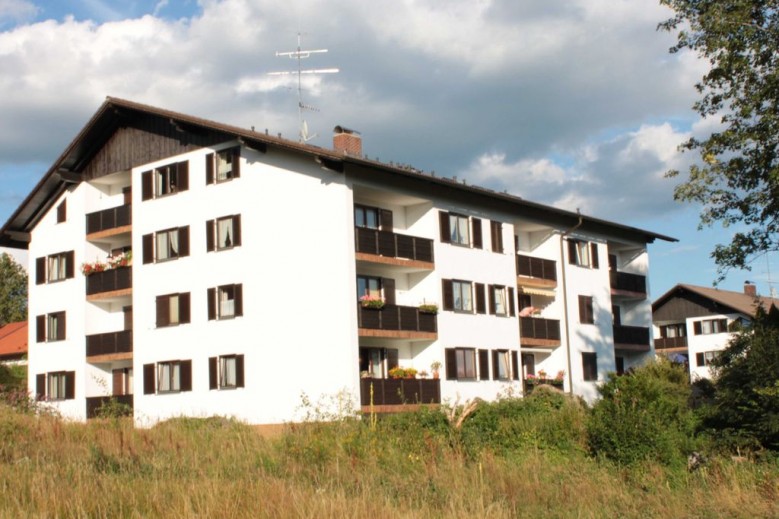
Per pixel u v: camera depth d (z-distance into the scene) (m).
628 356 58.22
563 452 29.16
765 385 27.97
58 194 49.09
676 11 30.89
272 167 39.91
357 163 37.88
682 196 31.08
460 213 44.41
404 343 42.25
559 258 51.19
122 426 29.75
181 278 42.34
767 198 30.33
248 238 40.19
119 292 45.09
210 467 23.08
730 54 29.66
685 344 82.44
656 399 30.61
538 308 50.78
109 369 47.12
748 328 30.23
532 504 21.06
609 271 55.38
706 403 34.75
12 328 77.75
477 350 43.84
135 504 17.08
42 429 27.73
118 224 45.59
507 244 47.28
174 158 43.38
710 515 19.64
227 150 41.41
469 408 31.70
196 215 42.12
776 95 29.36
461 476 23.28
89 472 20.17
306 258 38.66
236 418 38.41
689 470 26.28
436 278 42.19
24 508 16.44
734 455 27.28
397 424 30.53
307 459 24.61
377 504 17.91
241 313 40.03
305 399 37.84
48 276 49.12
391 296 41.75
